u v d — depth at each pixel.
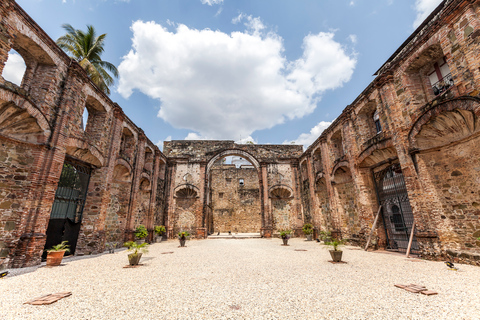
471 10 7.41
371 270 7.07
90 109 12.56
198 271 7.17
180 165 23.39
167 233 21.09
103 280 6.07
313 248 13.30
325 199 19.17
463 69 7.66
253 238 21.55
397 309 3.95
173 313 3.84
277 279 6.08
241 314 3.78
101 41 16.97
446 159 8.89
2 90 6.98
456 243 8.30
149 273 6.91
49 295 4.75
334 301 4.37
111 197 13.98
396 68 10.77
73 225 11.03
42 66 9.19
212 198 32.69
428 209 9.06
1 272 6.86
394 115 10.57
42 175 8.53
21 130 8.18
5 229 7.56
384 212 12.44
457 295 4.64
